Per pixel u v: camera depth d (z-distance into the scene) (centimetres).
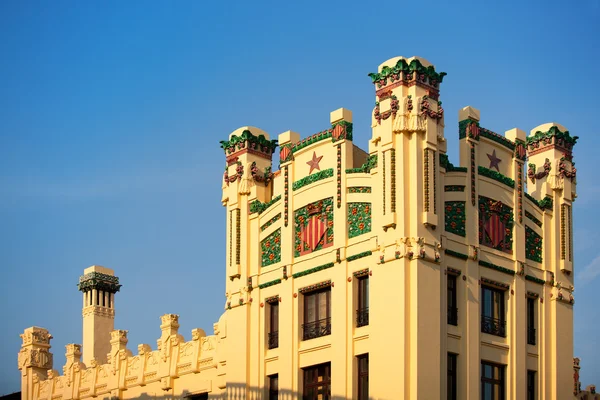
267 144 4594
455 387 3856
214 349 4547
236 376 4309
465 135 4106
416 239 3806
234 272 4416
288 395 4091
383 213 3869
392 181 3875
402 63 3941
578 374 4609
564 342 4278
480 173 4116
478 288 3994
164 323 4803
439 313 3803
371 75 4041
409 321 3741
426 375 3703
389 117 3928
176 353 4712
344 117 4138
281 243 4275
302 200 4219
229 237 4500
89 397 5131
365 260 3947
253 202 4462
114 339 5056
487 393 3978
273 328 4281
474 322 3944
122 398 4950
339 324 3978
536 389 4150
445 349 3822
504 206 4178
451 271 3919
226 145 4609
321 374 4050
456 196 4012
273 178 4538
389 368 3734
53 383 5378
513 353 4056
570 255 4384
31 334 5534
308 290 4128
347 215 4050
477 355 3925
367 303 3941
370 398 3794
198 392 4562
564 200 4412
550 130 4459
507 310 4097
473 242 4009
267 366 4231
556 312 4275
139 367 4884
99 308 5847
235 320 4384
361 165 4259
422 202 3850
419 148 3897
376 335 3825
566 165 4450
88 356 5741
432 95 3991
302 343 4116
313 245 4153
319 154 4228
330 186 4134
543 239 4319
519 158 4291
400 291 3766
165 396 4709
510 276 4131
